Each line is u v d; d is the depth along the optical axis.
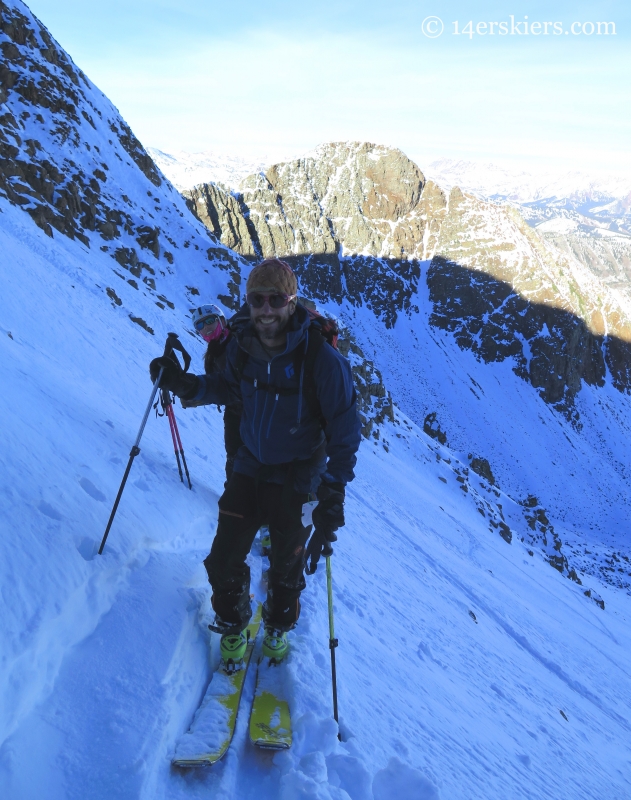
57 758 1.99
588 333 186.75
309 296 192.12
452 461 62.56
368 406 56.59
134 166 59.62
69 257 26.62
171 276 49.31
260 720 2.61
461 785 3.18
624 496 143.00
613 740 9.14
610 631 28.42
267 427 2.75
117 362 11.23
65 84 54.62
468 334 187.38
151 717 2.25
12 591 2.21
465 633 9.16
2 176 31.30
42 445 3.53
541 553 48.06
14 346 6.88
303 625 3.85
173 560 3.49
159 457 5.68
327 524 2.71
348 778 2.47
